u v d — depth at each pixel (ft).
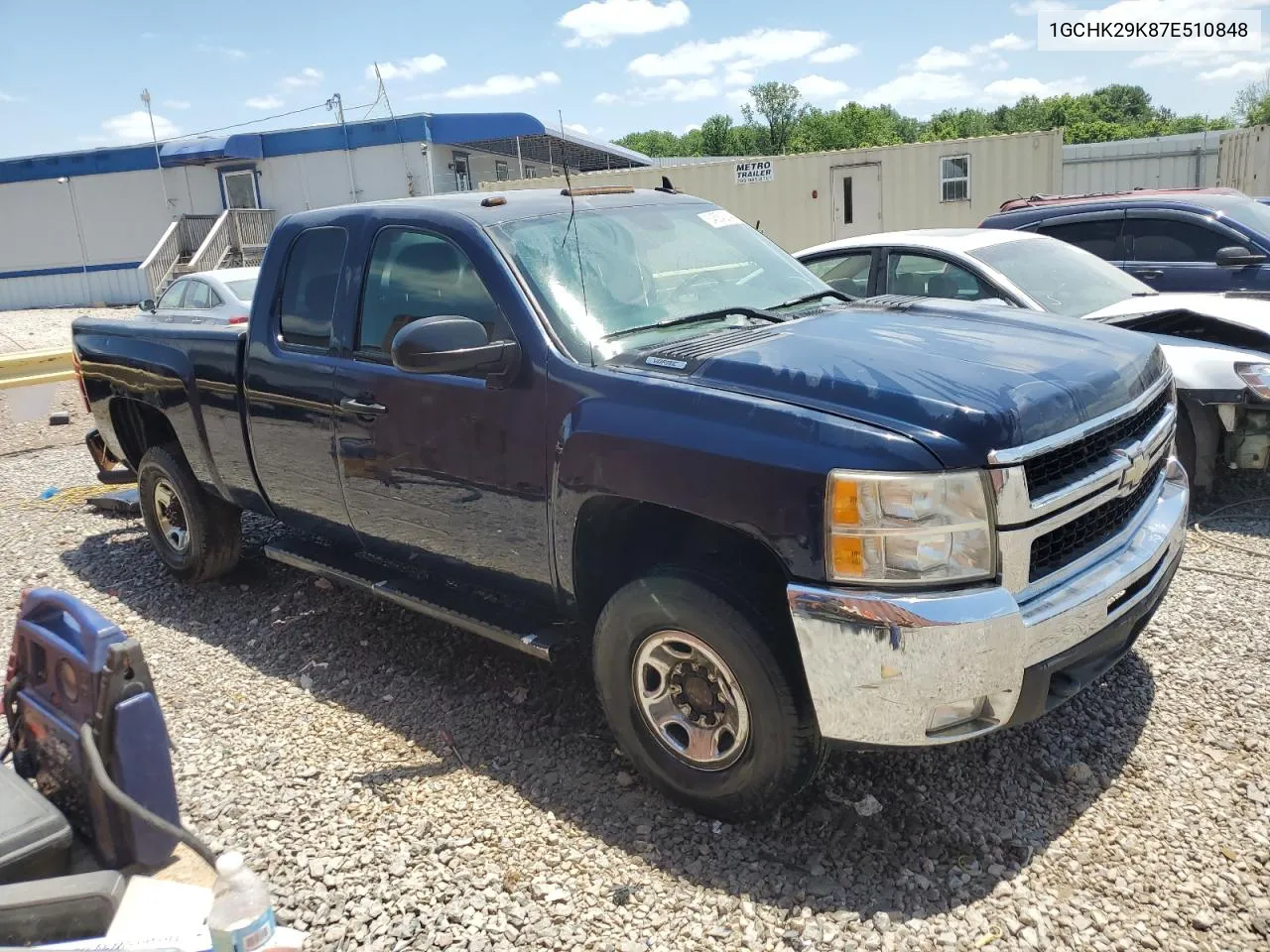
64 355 35.27
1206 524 18.16
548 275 11.63
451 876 9.60
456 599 12.64
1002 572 8.71
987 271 20.81
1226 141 62.54
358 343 13.14
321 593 17.26
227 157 87.71
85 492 25.22
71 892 7.44
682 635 9.77
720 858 9.64
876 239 23.06
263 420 14.46
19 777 8.63
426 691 13.51
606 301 11.70
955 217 57.62
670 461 9.55
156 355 16.49
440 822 10.47
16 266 99.04
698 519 10.44
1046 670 9.02
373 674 14.10
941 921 8.67
